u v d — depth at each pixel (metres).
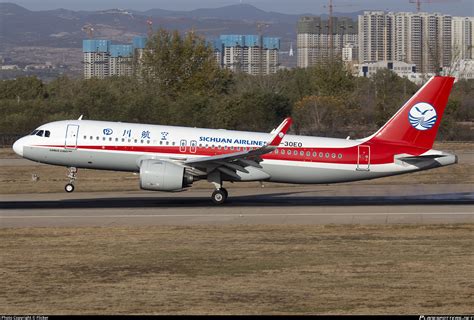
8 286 90.38
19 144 163.00
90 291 88.06
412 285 89.94
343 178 162.00
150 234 122.06
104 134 160.50
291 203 157.12
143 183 151.00
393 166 161.38
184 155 158.00
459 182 199.38
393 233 122.81
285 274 95.69
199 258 104.75
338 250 109.75
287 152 159.38
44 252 108.94
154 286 90.19
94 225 130.50
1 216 140.12
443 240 116.88
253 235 121.12
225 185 194.50
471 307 80.62
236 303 82.75
